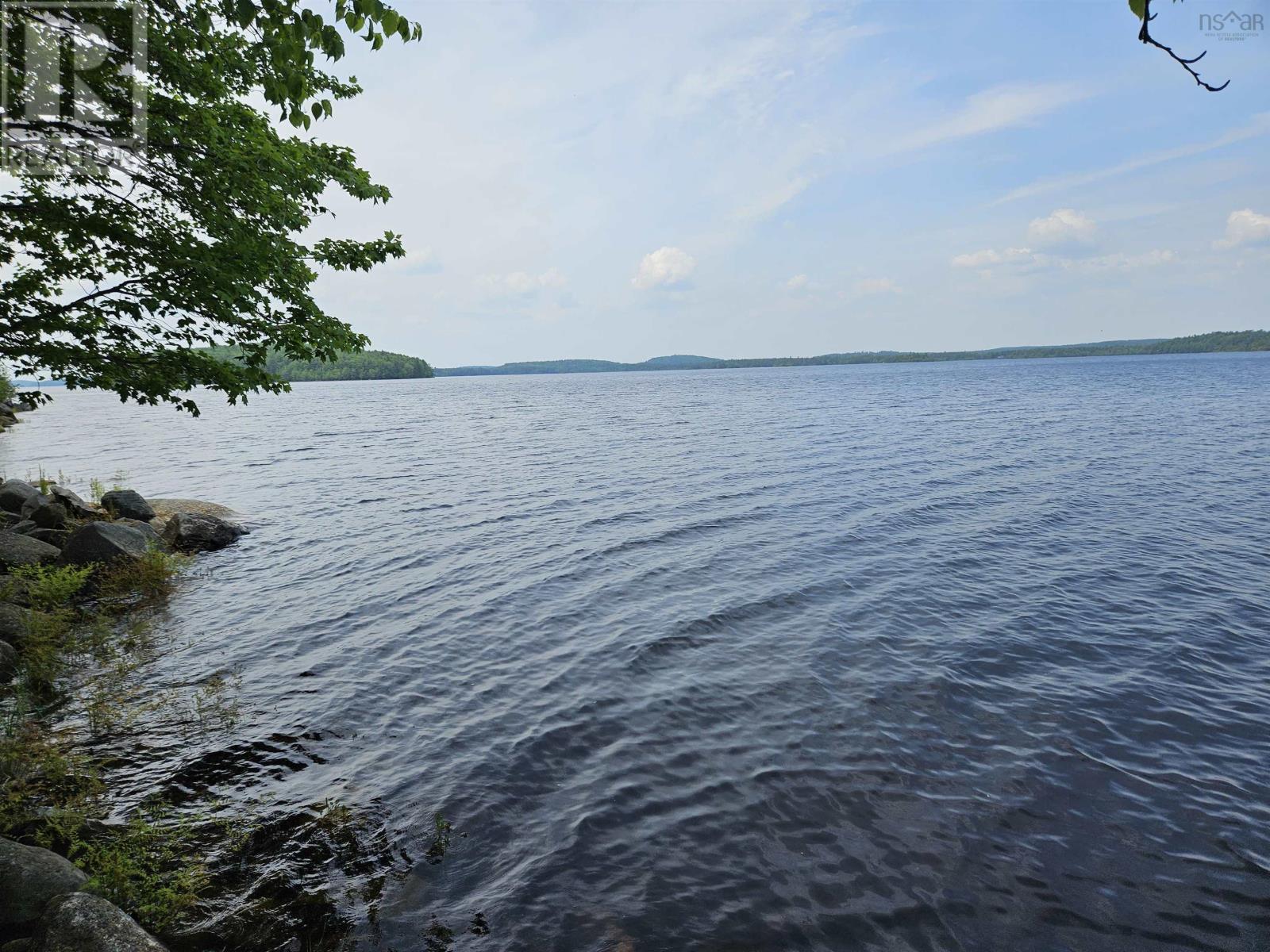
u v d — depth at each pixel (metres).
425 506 23.28
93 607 13.55
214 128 9.36
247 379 11.21
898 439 38.56
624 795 7.41
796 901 5.91
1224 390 73.44
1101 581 14.03
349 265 11.92
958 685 9.73
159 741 8.56
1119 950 5.38
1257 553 15.60
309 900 5.90
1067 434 38.72
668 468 30.11
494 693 9.79
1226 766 7.75
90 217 9.41
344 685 10.10
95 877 5.76
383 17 4.57
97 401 131.62
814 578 14.51
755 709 9.19
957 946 5.44
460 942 5.48
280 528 20.61
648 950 5.40
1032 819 6.93
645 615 12.68
